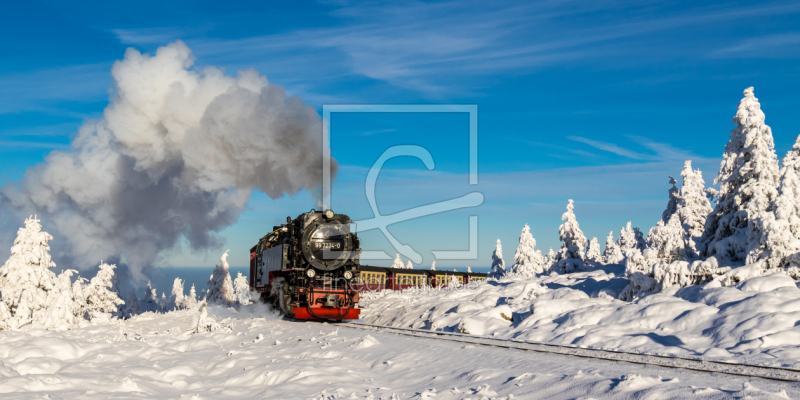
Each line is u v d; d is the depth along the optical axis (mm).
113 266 29312
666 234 26984
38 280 23391
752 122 23453
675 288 20031
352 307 22641
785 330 12875
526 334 16812
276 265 25016
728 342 13320
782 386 8586
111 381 11328
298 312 22109
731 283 19109
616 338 14578
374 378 11453
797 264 18688
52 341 15578
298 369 11508
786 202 19594
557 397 8500
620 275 29594
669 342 13844
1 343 15836
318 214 23344
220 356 14750
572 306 19500
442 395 9297
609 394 8188
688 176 34281
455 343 14312
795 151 25516
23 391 10195
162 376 12625
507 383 9602
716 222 25078
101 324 26016
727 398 7332
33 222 23828
